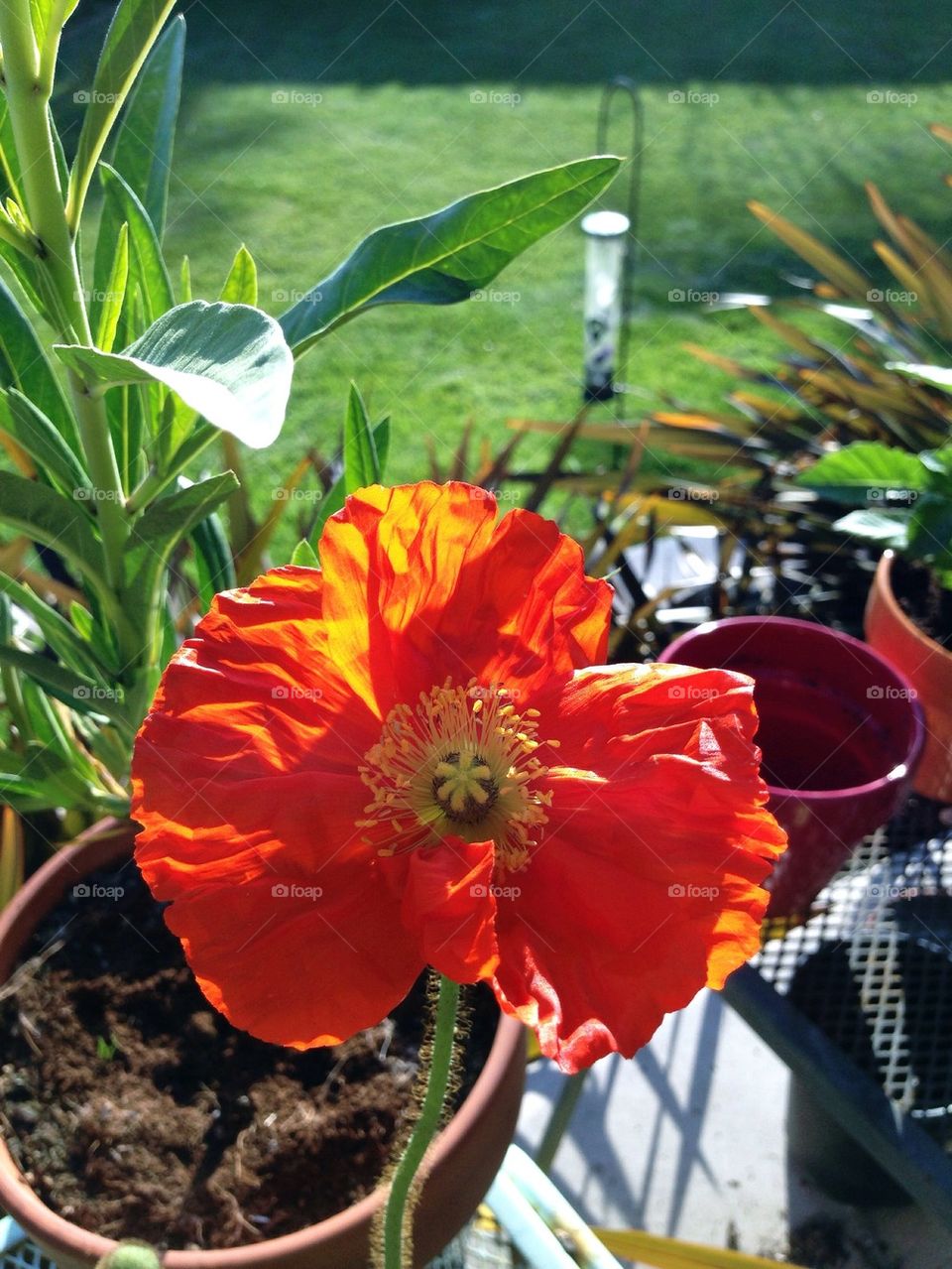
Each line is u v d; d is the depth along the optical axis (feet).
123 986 0.71
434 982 0.55
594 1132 1.12
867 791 0.75
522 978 0.46
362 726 0.51
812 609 1.27
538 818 0.50
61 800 0.80
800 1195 1.08
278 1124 0.65
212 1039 0.69
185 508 0.64
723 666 0.87
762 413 1.49
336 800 0.49
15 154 0.60
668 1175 1.09
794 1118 1.05
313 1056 0.68
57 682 0.73
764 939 0.86
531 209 0.60
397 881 0.48
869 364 1.42
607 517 1.24
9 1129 0.65
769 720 0.88
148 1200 0.62
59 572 1.08
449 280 0.63
